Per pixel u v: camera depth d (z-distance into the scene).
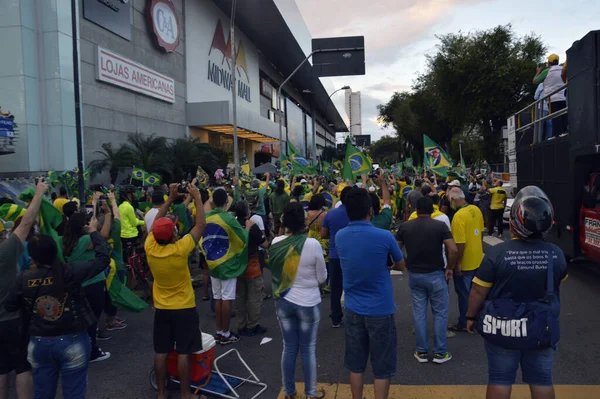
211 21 38.09
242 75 46.34
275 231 12.80
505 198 14.46
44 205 4.89
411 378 4.84
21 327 3.75
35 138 19.47
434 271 5.15
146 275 8.83
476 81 33.88
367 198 3.94
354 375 3.91
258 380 4.88
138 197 12.12
